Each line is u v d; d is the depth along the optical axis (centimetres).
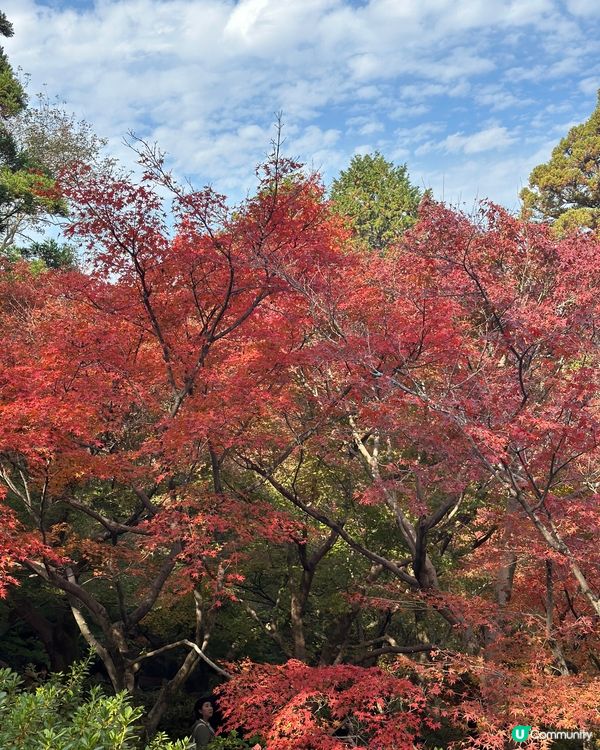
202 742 1199
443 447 1155
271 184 1277
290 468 1734
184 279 1344
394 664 1145
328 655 1655
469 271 1312
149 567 1555
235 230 1297
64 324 1376
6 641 2022
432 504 1634
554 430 1048
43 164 3200
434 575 1471
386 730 968
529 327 1153
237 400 1265
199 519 1209
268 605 1922
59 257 2978
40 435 1077
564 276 1499
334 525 1452
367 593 1644
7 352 1330
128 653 1434
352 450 1500
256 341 1434
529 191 4491
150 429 1434
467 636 1352
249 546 1727
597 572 1167
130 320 1388
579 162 4328
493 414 1082
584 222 4016
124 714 696
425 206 1395
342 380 1389
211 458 1321
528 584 1351
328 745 927
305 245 1337
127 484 1548
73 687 945
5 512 1157
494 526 1667
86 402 1230
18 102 3177
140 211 1244
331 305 1325
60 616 1806
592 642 1240
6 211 3066
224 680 1873
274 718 1002
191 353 1377
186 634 1994
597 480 1245
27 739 668
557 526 1172
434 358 1288
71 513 1714
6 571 1145
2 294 1906
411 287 1452
